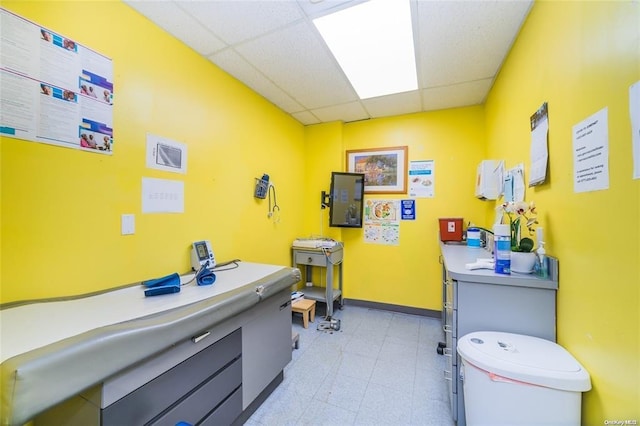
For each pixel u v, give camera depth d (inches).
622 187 31.3
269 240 110.5
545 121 51.6
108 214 54.7
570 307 43.0
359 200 129.4
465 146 116.3
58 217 47.3
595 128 36.3
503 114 81.5
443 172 120.0
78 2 49.8
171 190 68.2
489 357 41.4
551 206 49.4
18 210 42.8
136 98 59.9
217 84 83.4
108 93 54.5
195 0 57.3
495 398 40.0
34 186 44.4
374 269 131.7
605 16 34.1
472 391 43.1
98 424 33.0
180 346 43.6
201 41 71.4
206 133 79.1
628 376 30.3
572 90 42.1
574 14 41.4
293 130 130.2
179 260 70.3
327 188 137.0
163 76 66.1
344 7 60.0
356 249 135.0
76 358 29.4
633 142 29.5
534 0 56.6
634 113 29.2
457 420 54.0
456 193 118.0
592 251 37.1
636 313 29.4
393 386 72.3
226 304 50.6
